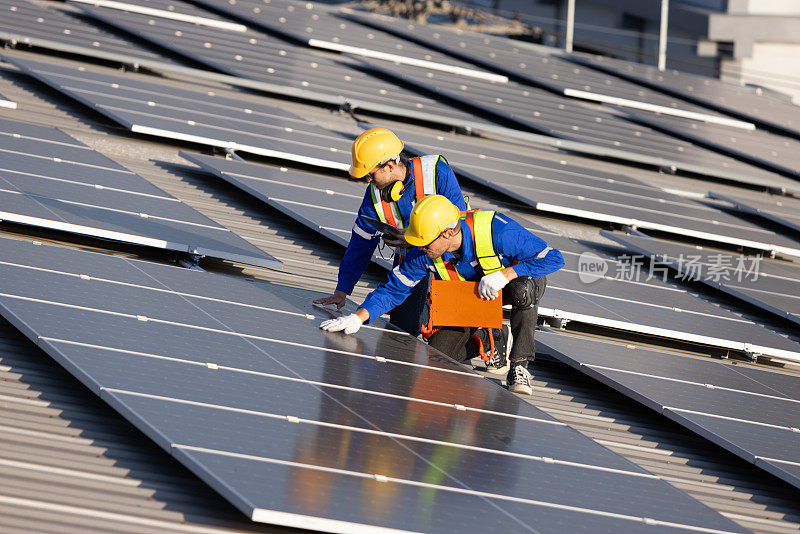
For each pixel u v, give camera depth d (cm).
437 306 1568
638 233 2645
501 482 1164
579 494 1184
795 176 3891
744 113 4891
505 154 3114
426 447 1210
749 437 1491
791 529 1428
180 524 1085
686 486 1488
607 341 1898
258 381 1280
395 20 5638
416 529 1012
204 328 1425
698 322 2008
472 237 1505
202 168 2455
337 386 1330
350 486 1068
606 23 9925
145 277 1609
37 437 1205
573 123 3762
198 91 3134
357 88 3572
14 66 3055
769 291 2336
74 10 4209
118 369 1211
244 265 1959
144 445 1245
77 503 1085
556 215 2756
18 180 1894
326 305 1694
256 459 1074
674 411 1527
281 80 3378
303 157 2505
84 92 2673
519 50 5566
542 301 1891
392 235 1582
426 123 3556
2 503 1054
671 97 5131
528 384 1619
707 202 3316
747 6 8531
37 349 1438
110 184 2042
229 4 5056
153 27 3909
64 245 1814
